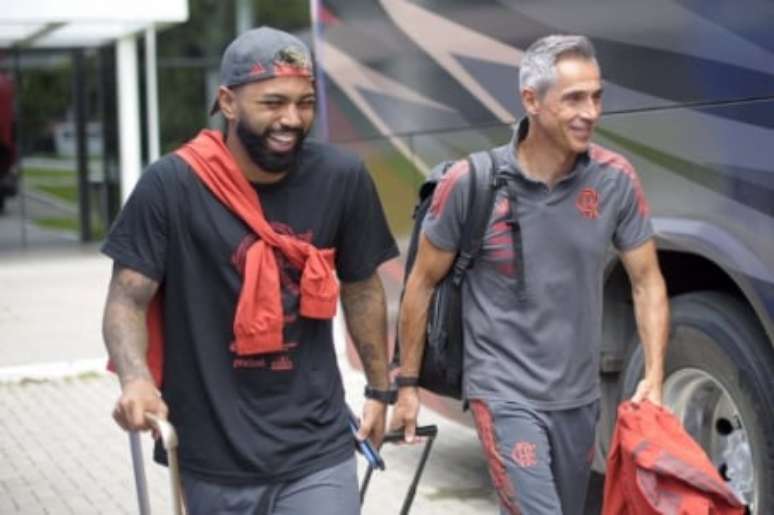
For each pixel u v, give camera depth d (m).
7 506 10.12
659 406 5.95
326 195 4.99
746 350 7.18
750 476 7.43
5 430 12.88
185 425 4.99
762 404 7.08
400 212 10.64
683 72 7.40
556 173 5.88
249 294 4.81
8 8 24.95
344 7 11.50
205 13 36.97
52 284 24.08
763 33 6.80
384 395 5.40
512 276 5.91
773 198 6.77
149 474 10.88
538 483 5.80
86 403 14.12
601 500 9.23
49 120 32.66
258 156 4.79
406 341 6.23
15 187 32.69
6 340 17.92
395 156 10.71
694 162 7.35
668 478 5.62
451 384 6.21
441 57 9.92
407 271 6.40
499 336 5.95
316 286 4.87
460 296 6.11
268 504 4.94
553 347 5.90
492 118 9.30
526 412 5.87
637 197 6.05
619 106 7.93
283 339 4.90
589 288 5.94
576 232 5.89
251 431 4.91
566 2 8.39
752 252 6.95
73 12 25.12
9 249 31.86
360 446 5.35
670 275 7.95
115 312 4.88
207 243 4.86
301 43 4.84
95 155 32.94
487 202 5.93
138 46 35.75
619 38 7.91
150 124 30.19
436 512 9.62
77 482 10.78
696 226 7.35
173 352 4.97
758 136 6.87
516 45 8.95
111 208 33.12
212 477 4.95
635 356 8.02
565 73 5.72
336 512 4.92
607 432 8.46
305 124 4.82
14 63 32.28
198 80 37.22
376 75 10.95
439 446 11.62
